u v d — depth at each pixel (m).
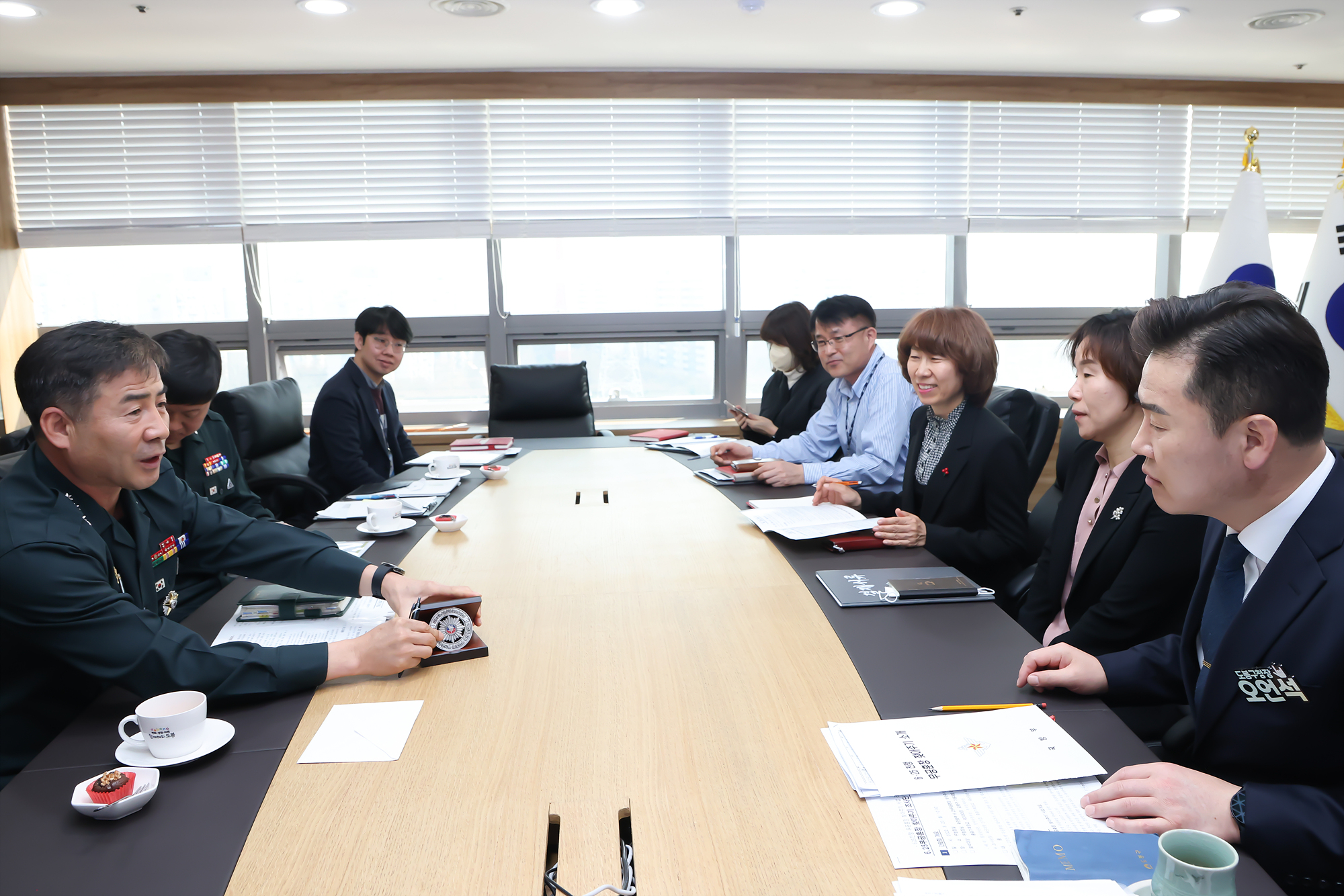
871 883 0.82
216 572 1.63
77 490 1.32
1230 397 0.92
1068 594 1.86
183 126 4.58
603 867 0.86
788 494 2.55
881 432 2.75
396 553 1.97
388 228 4.71
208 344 2.13
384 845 0.90
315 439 3.45
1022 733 1.07
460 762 1.06
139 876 0.85
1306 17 3.79
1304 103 4.94
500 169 4.73
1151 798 0.90
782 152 4.83
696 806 0.96
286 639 1.43
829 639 1.42
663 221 4.81
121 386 1.25
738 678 1.28
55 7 3.45
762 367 5.16
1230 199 4.89
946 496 2.21
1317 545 0.96
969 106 4.84
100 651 1.20
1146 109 4.94
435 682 1.28
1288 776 1.02
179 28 3.76
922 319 2.21
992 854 0.85
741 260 5.02
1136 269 5.29
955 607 1.56
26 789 1.00
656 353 5.14
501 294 4.94
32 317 4.71
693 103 4.75
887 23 3.87
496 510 2.41
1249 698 1.01
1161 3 3.60
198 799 0.98
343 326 4.89
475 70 4.56
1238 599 1.08
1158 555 1.62
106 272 4.79
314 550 1.58
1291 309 0.92
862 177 4.89
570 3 3.55
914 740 1.06
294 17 3.65
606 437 3.89
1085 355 1.75
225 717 1.18
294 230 4.66
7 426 4.55
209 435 2.37
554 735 1.12
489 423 4.56
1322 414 0.93
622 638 1.44
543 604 1.62
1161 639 1.28
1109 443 1.80
